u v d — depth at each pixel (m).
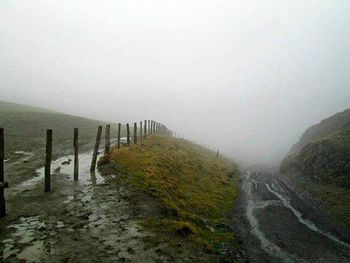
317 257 19.69
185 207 22.73
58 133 48.81
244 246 19.52
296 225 26.31
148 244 13.30
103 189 19.73
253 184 46.88
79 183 20.78
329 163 45.94
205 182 34.78
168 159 34.66
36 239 12.39
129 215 16.14
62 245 12.10
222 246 17.86
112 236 13.45
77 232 13.38
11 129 46.78
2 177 14.51
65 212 15.45
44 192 18.50
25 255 11.06
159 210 18.09
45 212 15.35
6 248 11.49
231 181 45.25
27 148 35.16
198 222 20.62
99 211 16.11
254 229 24.00
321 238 23.42
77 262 10.98
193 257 13.52
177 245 14.14
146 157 30.62
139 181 22.39
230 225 23.41
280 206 32.81
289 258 19.05
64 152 33.91
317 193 39.72
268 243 21.22
